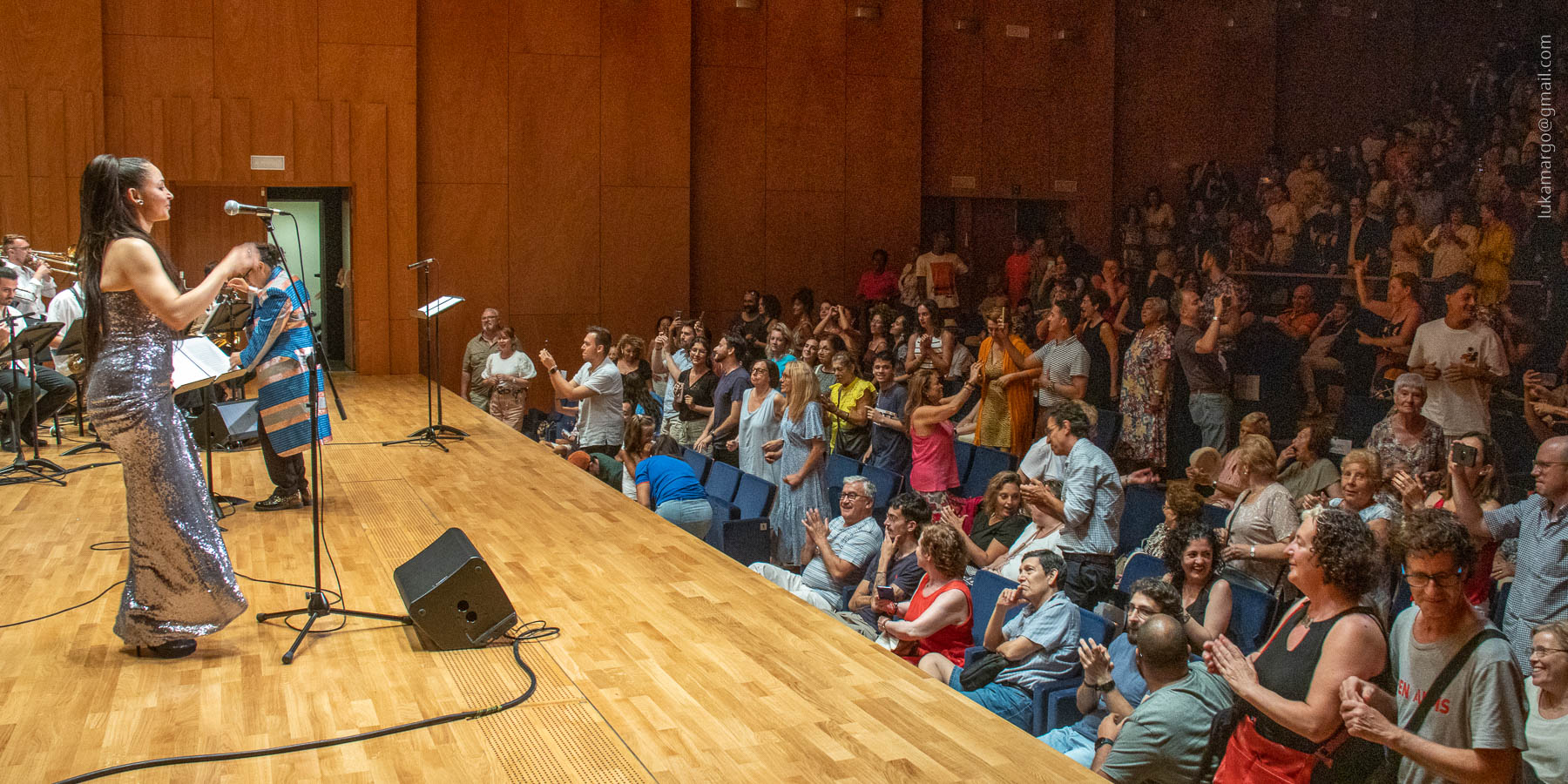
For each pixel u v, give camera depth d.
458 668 3.78
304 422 6.02
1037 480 5.97
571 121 13.57
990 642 4.61
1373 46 14.55
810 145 14.43
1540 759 3.36
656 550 5.39
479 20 13.23
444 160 13.25
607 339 8.41
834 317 11.50
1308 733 3.25
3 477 6.70
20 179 11.69
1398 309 8.73
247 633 4.10
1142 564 5.50
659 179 13.86
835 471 8.23
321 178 12.69
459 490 6.75
